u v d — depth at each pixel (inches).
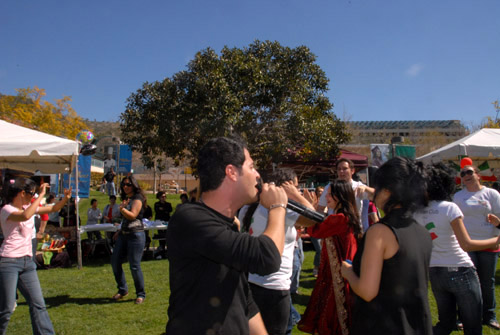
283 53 563.2
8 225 131.4
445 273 113.2
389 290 66.9
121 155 876.6
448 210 112.9
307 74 580.1
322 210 162.2
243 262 54.5
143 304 206.2
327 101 592.4
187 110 506.3
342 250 117.3
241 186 60.4
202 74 514.0
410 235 68.7
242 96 524.1
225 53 557.6
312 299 124.3
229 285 57.7
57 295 227.3
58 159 337.7
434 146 1418.6
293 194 106.8
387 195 72.0
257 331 65.6
